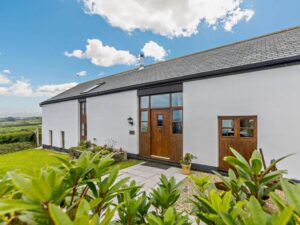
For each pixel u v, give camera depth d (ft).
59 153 37.65
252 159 3.55
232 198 3.54
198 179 4.94
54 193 2.39
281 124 15.79
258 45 23.00
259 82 16.85
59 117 41.24
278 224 1.84
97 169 3.26
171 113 23.49
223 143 18.75
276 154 15.94
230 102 18.44
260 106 16.80
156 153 25.31
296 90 15.14
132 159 26.84
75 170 2.95
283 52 16.78
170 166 22.44
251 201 2.17
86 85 48.83
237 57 21.09
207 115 19.93
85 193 3.33
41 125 47.88
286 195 2.31
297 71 15.10
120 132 29.17
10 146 39.93
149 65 40.27
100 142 32.27
